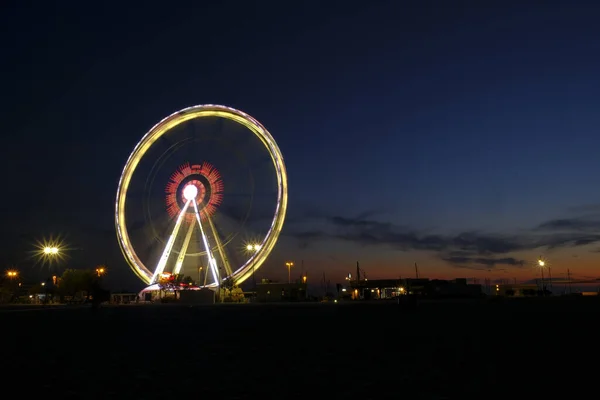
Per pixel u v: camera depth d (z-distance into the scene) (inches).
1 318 2106.3
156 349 974.4
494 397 511.8
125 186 3978.8
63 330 1445.6
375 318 1850.4
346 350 923.4
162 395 549.6
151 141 4045.3
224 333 1315.2
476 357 794.2
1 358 854.5
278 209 3855.8
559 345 933.2
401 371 684.1
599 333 1157.1
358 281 5644.7
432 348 925.8
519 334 1151.0
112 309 3021.7
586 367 685.3
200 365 762.2
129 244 3959.2
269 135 3843.5
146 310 2832.2
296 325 1566.2
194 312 2529.5
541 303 3344.0
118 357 859.4
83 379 647.8
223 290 4542.3
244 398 532.1
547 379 602.9
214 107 3998.5
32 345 1056.8
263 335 1245.7
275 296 5521.7
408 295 2289.6
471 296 5319.9
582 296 5851.4
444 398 513.7
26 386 602.9
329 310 2615.7
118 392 565.9
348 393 550.0
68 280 5004.9
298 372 691.4
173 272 4119.1
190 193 3853.3
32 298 5802.2
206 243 3846.0
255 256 3870.6
